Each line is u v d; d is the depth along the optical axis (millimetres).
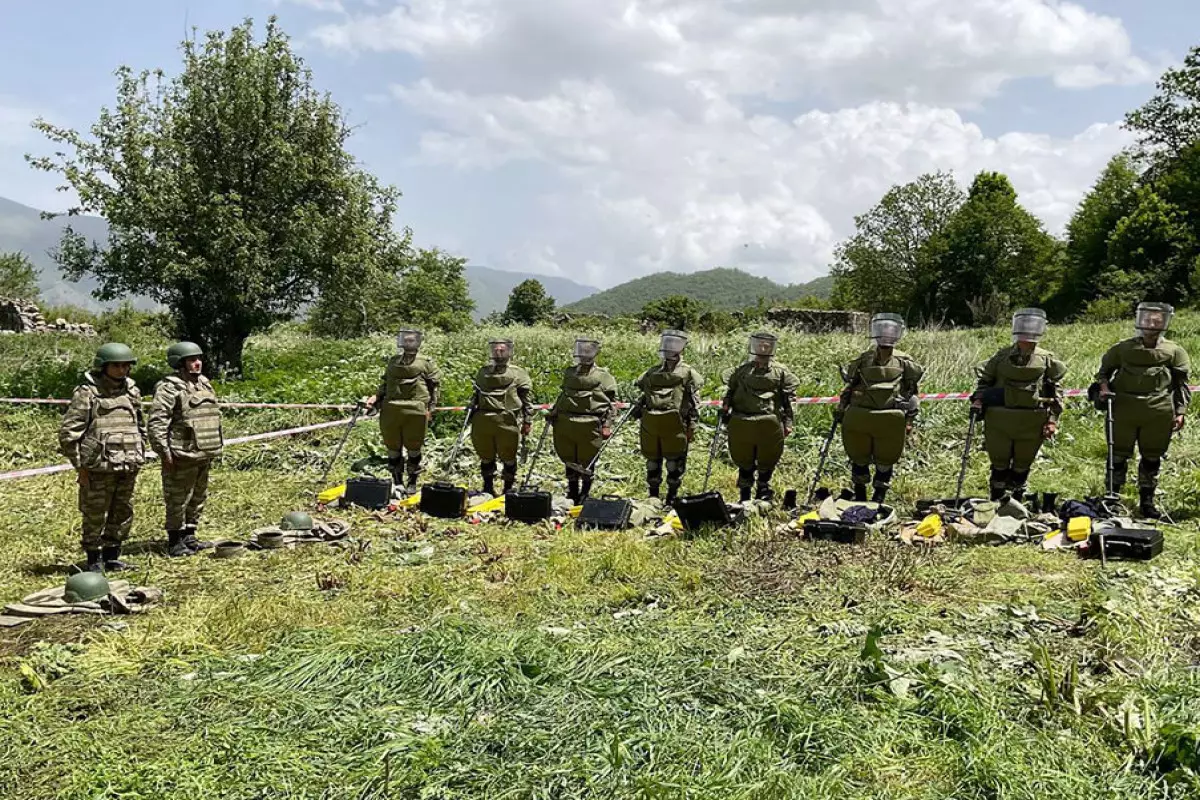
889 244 55844
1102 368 8273
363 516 8516
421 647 4793
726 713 4121
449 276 55469
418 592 6188
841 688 4371
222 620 5570
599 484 10289
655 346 18484
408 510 8664
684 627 5336
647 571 6523
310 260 16578
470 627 5227
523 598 6059
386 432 9781
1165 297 38844
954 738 3924
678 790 3461
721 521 7512
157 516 8469
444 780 3600
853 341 18172
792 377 8711
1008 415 8117
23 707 4348
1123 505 8164
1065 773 3592
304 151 16750
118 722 4133
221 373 16516
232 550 7211
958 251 50312
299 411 13492
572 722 4016
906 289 55281
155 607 5965
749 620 5445
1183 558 6559
